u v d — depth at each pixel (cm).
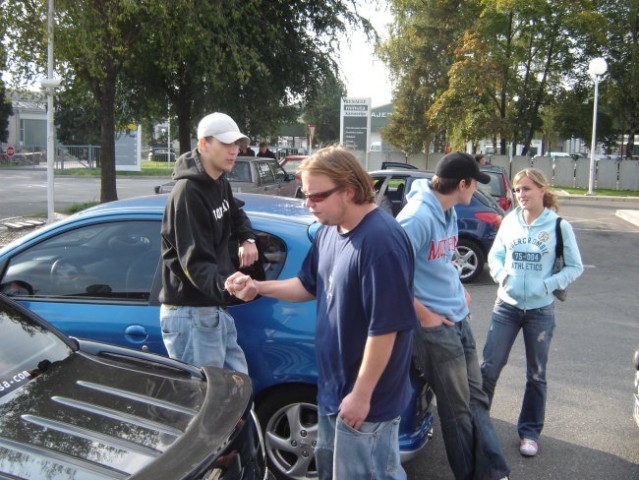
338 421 245
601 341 665
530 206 403
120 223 395
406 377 252
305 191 243
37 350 303
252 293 282
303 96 1925
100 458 225
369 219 241
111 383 283
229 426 254
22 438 233
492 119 2719
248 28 1652
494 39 2789
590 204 2247
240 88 1747
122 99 1991
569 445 432
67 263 396
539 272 402
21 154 4356
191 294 329
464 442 334
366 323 243
